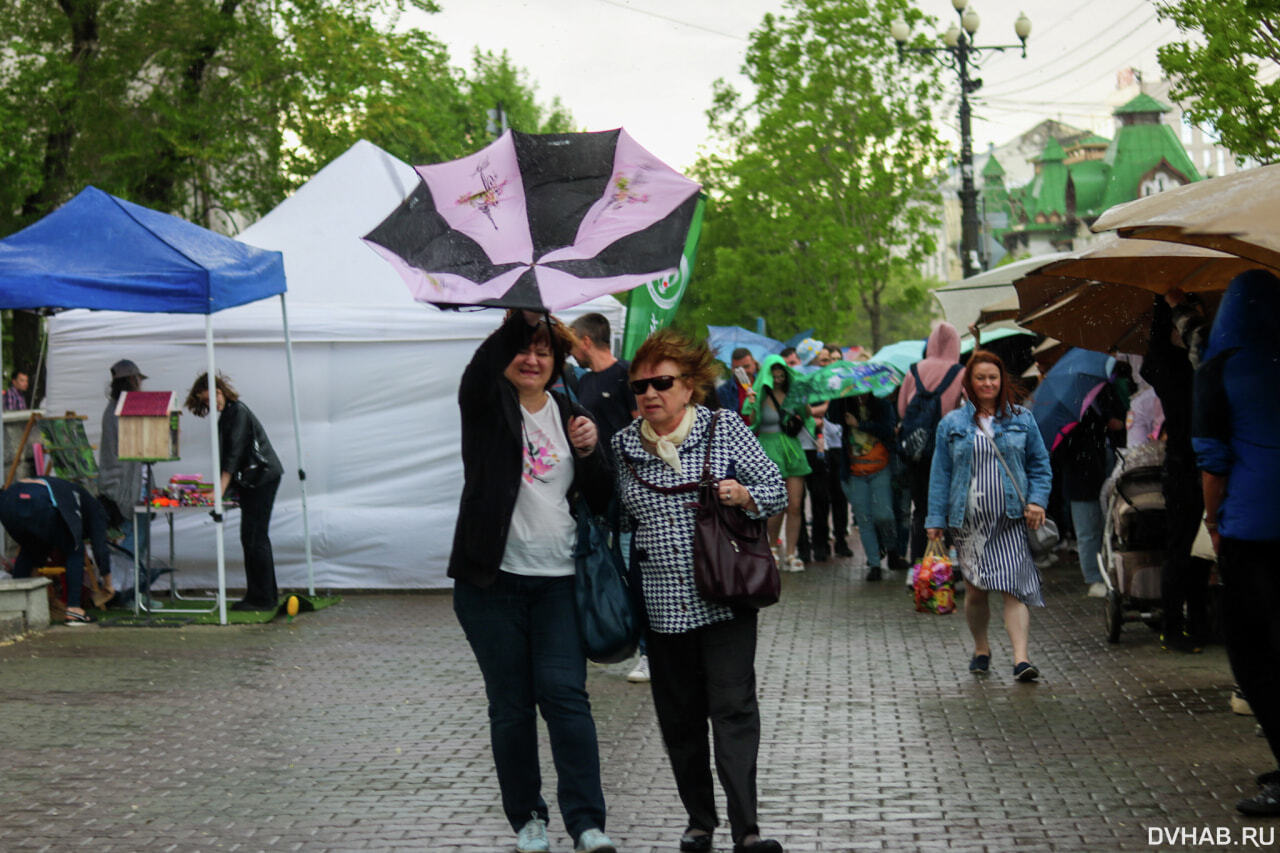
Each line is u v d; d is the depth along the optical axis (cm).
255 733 738
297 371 1297
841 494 1557
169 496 1151
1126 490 928
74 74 2320
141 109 2486
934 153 4206
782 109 4222
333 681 878
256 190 2659
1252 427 538
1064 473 1167
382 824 570
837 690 828
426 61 2880
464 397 514
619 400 773
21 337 2405
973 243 2839
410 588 1291
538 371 519
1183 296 755
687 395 525
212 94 2591
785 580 1359
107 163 2420
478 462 514
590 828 503
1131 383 1278
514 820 528
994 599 1187
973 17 2816
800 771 643
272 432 1297
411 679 883
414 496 1291
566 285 452
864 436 1330
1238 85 1362
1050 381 1116
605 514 529
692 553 510
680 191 483
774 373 1398
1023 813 564
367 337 1288
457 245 467
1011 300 1202
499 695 521
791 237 4353
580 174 487
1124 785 600
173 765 672
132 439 1105
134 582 1195
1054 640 974
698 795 530
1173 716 727
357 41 2711
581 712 511
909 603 1181
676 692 526
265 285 1141
